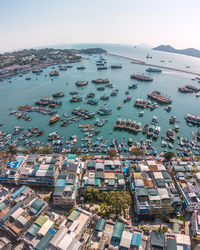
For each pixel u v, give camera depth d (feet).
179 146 627.05
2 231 315.78
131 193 393.09
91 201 383.65
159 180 388.37
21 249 287.69
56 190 359.25
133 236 282.97
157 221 341.62
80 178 431.43
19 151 587.27
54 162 442.50
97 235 289.94
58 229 298.35
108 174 424.46
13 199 361.51
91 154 573.74
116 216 344.90
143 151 544.62
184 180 411.13
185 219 344.90
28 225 314.14
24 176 411.13
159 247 269.44
